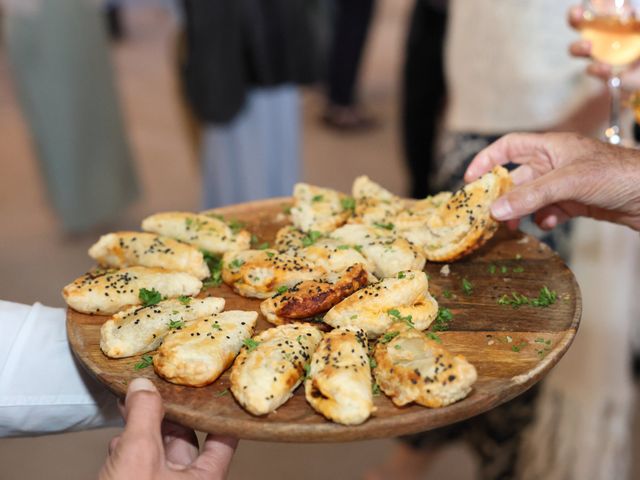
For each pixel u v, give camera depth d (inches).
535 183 18.0
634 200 18.4
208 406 14.4
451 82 33.0
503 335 16.4
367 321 16.6
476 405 14.2
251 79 43.3
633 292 31.2
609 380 29.9
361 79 91.6
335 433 13.7
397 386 14.4
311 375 14.8
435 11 42.2
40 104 50.3
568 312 17.3
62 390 18.5
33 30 48.7
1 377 18.0
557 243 30.9
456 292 18.4
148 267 19.5
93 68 51.6
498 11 29.5
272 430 13.7
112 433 37.2
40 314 19.0
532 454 31.2
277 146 47.8
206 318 16.7
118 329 16.4
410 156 48.2
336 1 73.7
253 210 23.3
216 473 15.5
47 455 35.7
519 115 30.6
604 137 29.1
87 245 54.4
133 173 58.4
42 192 63.1
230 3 40.1
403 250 19.2
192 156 68.3
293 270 18.5
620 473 31.0
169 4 46.9
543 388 30.7
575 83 29.7
